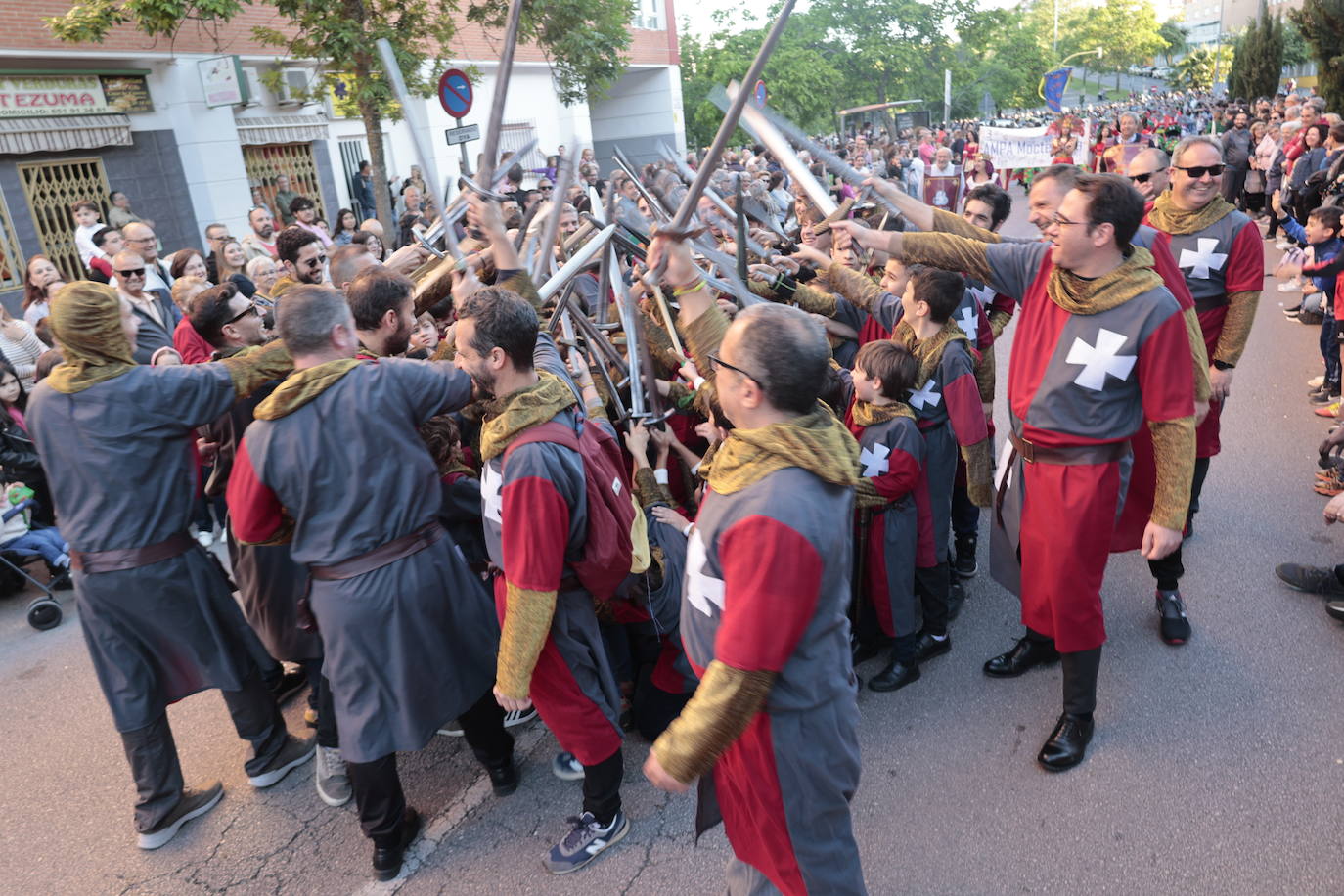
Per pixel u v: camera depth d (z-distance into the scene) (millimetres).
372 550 2490
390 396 2451
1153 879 2502
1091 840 2656
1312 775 2818
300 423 2389
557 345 3156
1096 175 2586
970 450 3348
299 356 2457
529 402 2330
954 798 2873
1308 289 8031
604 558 2453
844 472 1734
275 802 3158
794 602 1692
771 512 1688
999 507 3145
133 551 2742
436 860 2818
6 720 3852
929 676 3525
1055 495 2789
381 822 2695
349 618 2482
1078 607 2838
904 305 3451
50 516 5539
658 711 3137
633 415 3188
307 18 7594
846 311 3994
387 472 2465
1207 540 4371
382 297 2793
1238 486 4930
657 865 2709
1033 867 2586
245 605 3262
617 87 22797
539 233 2990
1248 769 2869
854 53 40156
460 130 6867
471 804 3057
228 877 2834
